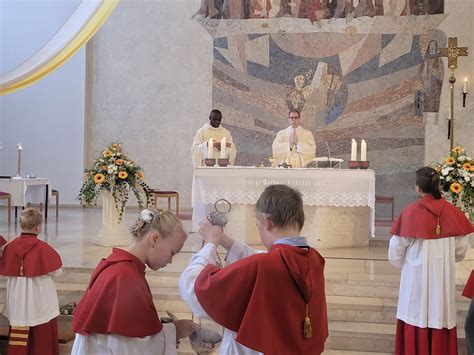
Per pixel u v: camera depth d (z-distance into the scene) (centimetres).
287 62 1373
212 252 238
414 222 437
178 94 1435
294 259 214
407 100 1321
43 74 705
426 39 1314
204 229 250
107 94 1466
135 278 241
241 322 209
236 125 1398
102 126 1468
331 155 1350
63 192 1469
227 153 908
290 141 895
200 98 1423
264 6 1385
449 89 1302
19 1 1384
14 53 1403
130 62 1456
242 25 1398
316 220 788
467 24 1298
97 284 244
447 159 651
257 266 211
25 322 456
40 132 1471
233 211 774
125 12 1457
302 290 213
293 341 212
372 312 543
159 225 248
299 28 1369
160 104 1443
